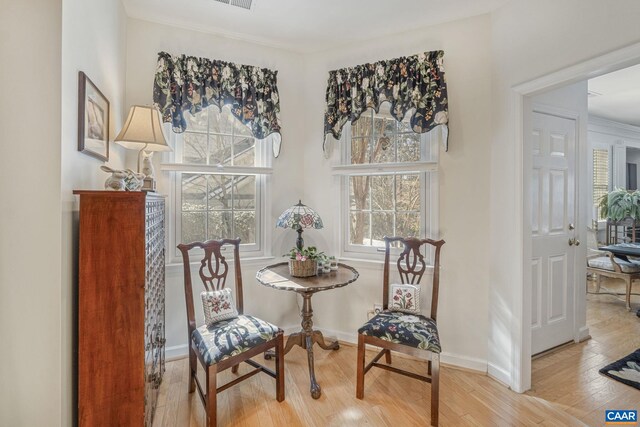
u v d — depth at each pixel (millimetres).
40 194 1290
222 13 2438
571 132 2871
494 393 2197
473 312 2484
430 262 2627
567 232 2867
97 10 1739
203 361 1784
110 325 1439
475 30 2443
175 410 2002
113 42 2074
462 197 2502
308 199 3047
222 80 2658
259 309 2916
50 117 1291
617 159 5570
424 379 1949
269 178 2924
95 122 1681
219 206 2828
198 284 2688
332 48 2936
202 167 2672
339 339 2932
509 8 2248
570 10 1852
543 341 2734
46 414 1316
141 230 1471
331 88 2824
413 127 2529
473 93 2449
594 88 3871
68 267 1379
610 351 2789
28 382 1303
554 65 1945
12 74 1265
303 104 3047
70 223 1395
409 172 2680
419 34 2621
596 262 4168
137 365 1479
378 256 2832
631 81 3680
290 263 2461
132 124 1891
